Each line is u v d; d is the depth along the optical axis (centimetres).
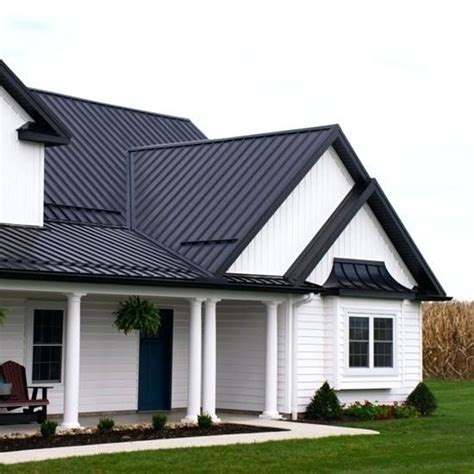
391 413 2636
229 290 2362
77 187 2667
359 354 2648
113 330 2527
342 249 2689
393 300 2745
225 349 2622
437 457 1852
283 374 2519
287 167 2562
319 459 1777
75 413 2080
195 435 2080
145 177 2795
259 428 2216
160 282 2189
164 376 2641
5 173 2328
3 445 1872
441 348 4688
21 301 2333
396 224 2772
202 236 2464
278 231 2534
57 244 2266
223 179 2639
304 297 2531
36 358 2359
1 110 2325
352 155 2698
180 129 3241
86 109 3034
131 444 1891
